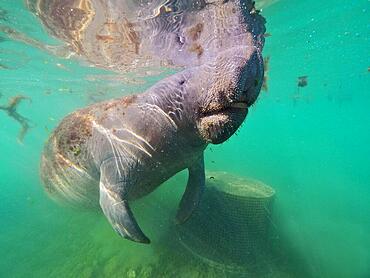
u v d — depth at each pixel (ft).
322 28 10.57
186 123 3.42
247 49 3.05
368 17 9.75
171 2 5.39
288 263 5.90
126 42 7.75
